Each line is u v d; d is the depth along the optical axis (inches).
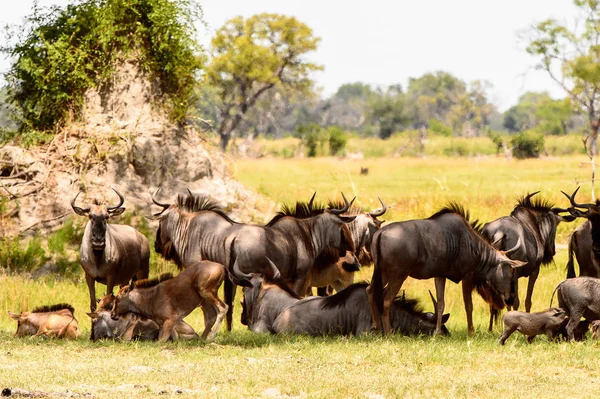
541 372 1462.8
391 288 1839.3
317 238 2023.9
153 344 1691.7
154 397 1224.2
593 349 1649.9
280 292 1882.4
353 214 2255.2
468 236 1892.2
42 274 2812.5
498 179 6717.5
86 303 2378.2
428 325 1873.8
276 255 1950.1
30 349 1635.1
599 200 2087.8
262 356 1584.6
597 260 2121.1
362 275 2751.0
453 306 2448.3
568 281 1784.0
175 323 1739.7
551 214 2176.4
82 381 1331.2
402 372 1446.9
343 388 1300.4
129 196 3031.5
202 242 1995.6
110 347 1667.1
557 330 1765.5
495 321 2074.3
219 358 1550.2
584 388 1333.7
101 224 2014.0
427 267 1859.0
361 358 1562.5
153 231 3002.0
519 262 1904.5
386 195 5059.1
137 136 3073.3
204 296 1742.1
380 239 1844.2
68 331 1763.0
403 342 1727.4
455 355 1596.9
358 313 1844.2
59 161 3014.3
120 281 2151.8
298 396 1270.9
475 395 1277.1
